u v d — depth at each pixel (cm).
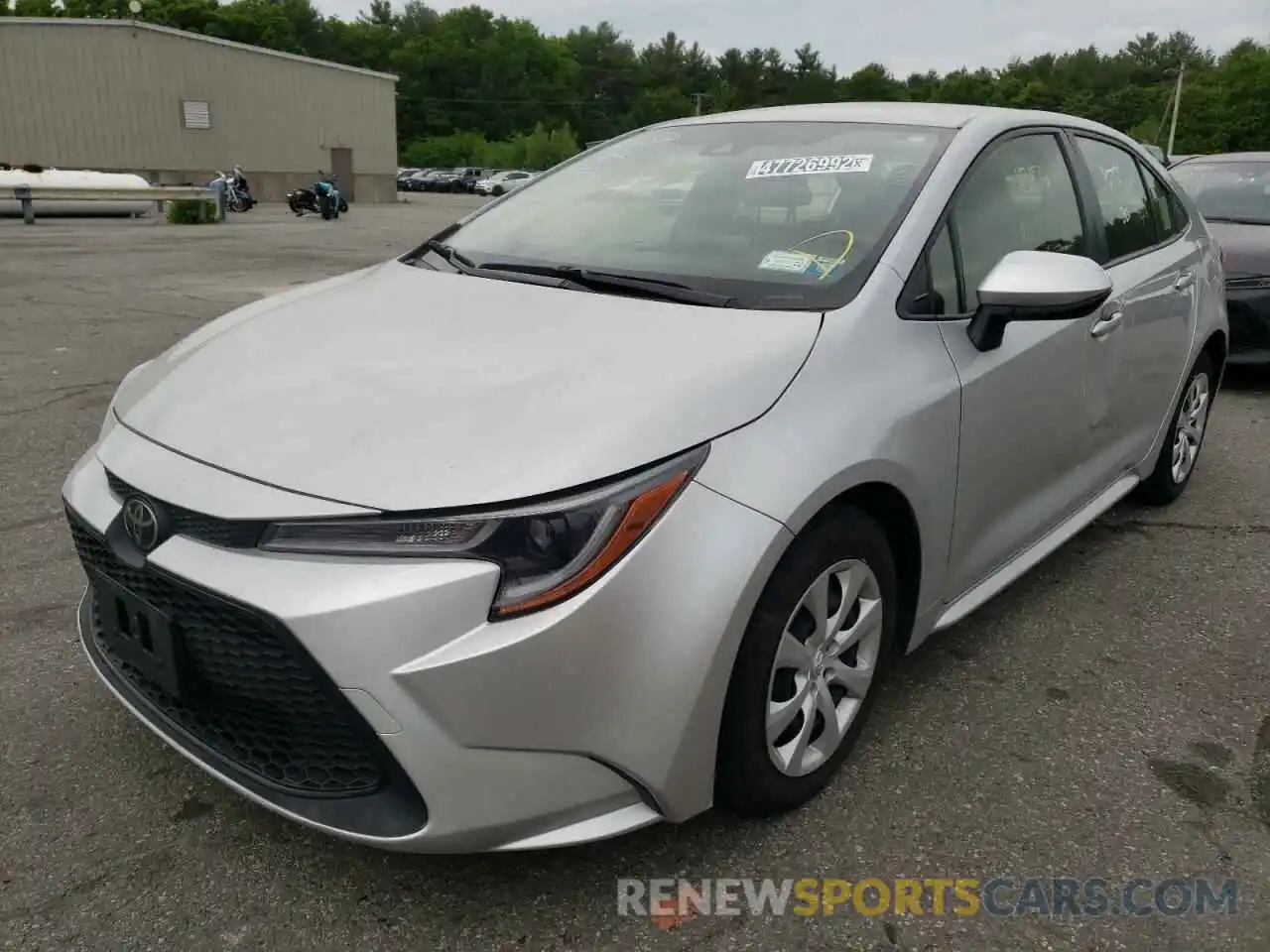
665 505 200
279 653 194
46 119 3347
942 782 262
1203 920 219
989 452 284
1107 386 351
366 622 185
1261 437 579
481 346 241
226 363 251
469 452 199
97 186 2320
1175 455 445
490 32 11638
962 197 293
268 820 243
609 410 208
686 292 264
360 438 206
